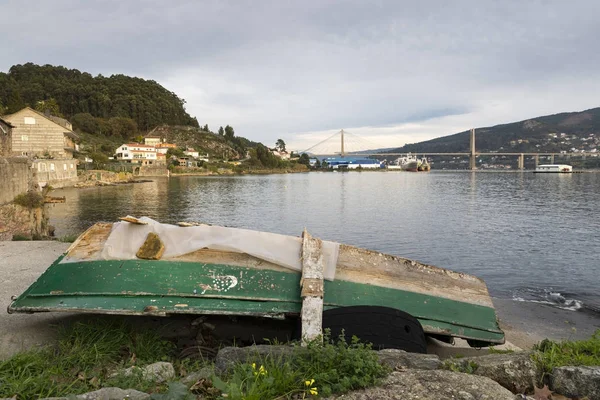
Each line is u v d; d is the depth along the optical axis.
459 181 100.31
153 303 4.96
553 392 3.31
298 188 71.25
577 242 21.31
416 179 115.19
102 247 5.69
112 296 5.02
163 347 4.91
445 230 25.31
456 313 5.70
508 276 14.96
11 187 16.55
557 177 124.44
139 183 77.25
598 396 3.17
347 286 5.52
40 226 18.31
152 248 5.57
